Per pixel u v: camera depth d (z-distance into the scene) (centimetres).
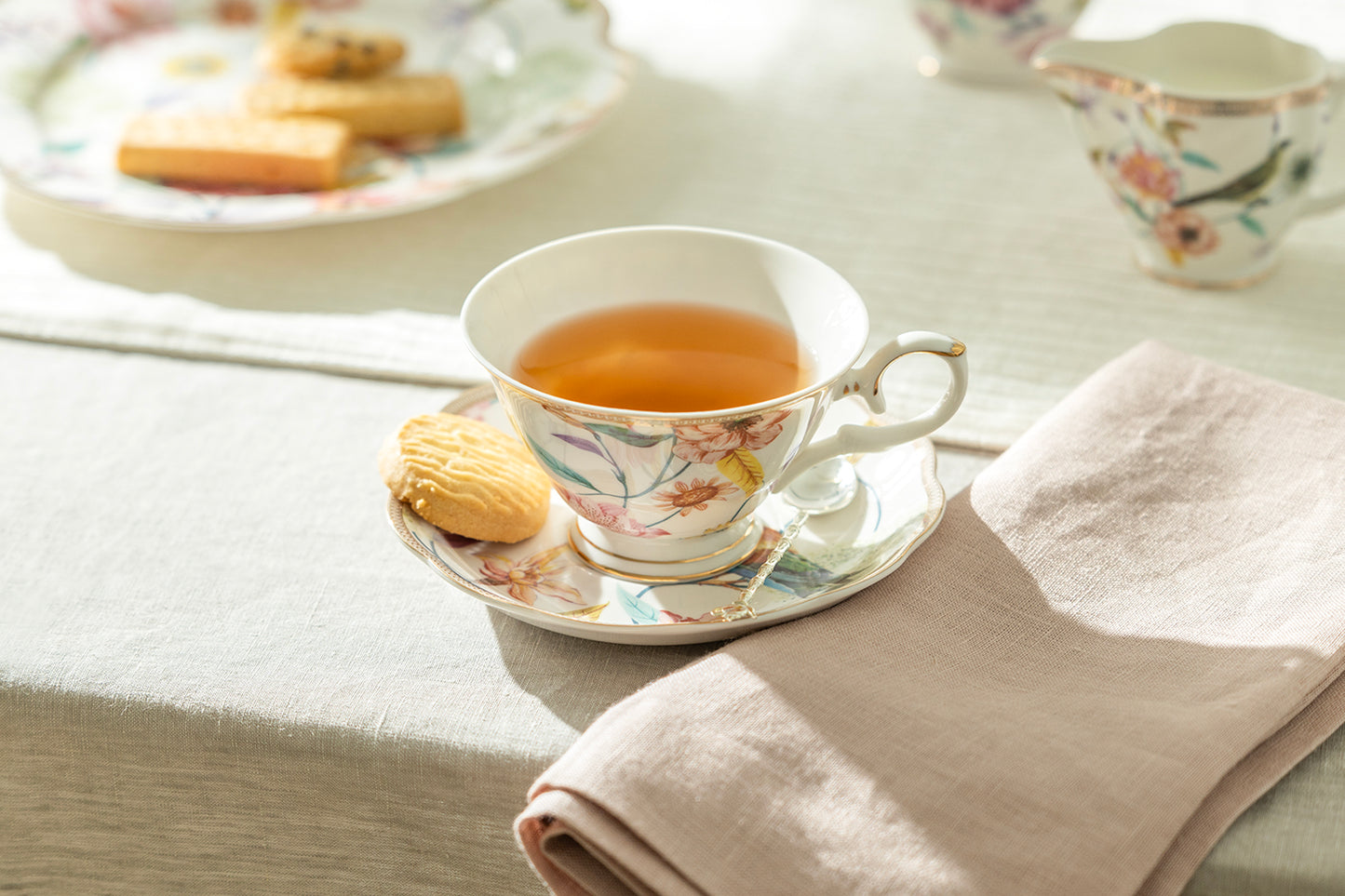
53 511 85
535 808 75
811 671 77
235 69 113
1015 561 81
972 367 93
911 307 97
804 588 81
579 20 114
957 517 83
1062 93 98
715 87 116
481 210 104
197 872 82
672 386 83
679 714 76
